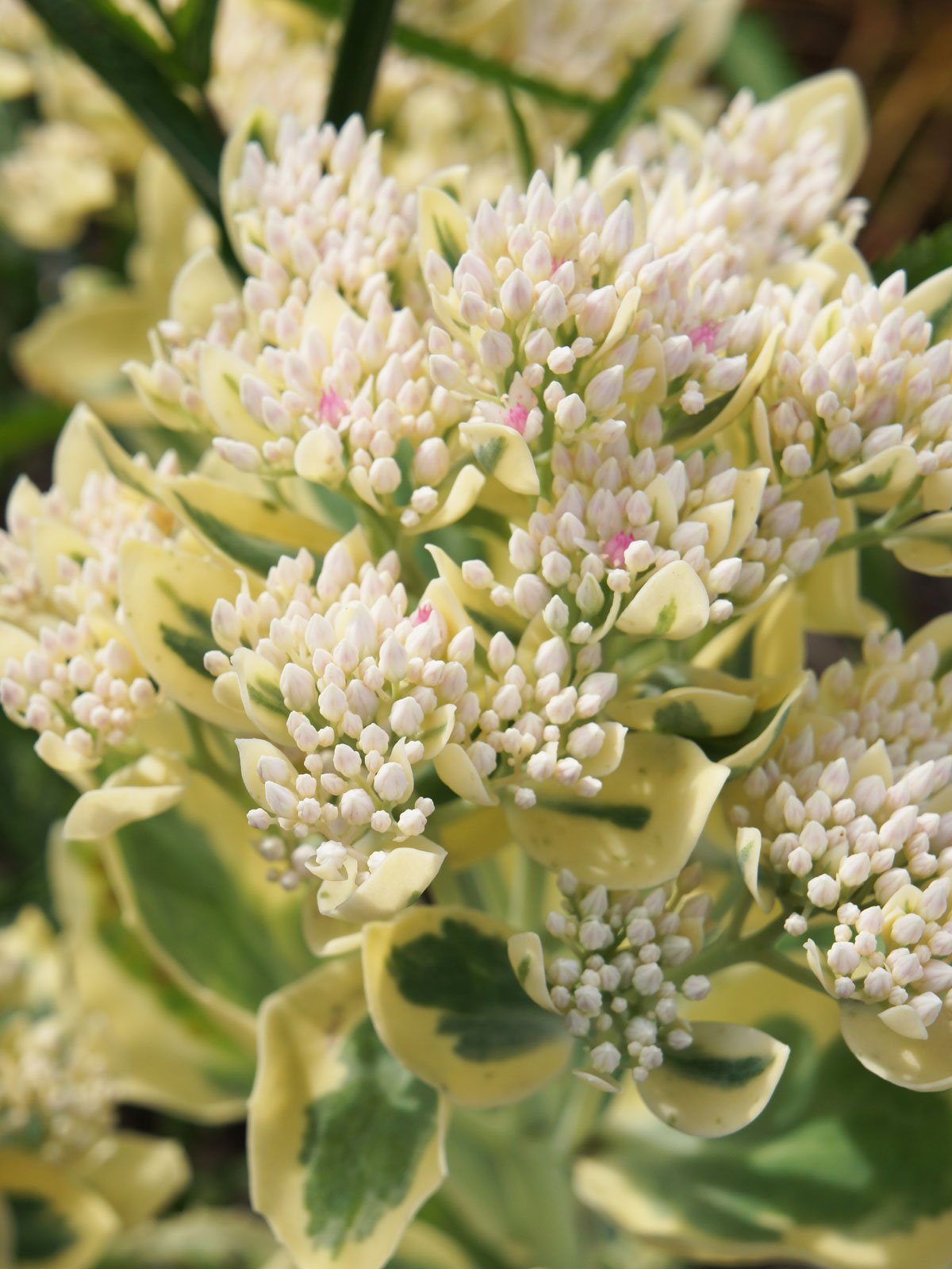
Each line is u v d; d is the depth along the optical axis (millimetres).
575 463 308
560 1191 402
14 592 331
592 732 303
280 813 298
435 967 328
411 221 328
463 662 301
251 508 326
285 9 457
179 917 389
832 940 323
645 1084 312
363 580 305
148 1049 406
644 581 307
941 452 313
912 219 668
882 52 683
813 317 318
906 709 326
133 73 378
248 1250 451
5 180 507
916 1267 343
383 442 309
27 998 447
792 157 357
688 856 306
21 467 637
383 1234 323
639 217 320
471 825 324
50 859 440
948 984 304
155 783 322
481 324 306
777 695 319
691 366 310
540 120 452
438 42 397
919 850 309
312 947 319
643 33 484
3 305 598
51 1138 416
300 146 333
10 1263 406
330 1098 334
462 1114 394
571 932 314
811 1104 360
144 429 459
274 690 302
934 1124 352
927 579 630
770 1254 349
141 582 313
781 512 313
